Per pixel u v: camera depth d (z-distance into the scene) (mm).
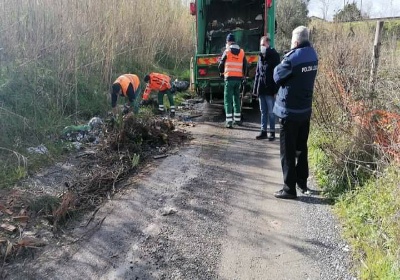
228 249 3695
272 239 3836
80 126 6715
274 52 6602
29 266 3480
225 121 8188
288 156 4551
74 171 5352
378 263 3234
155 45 11594
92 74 8492
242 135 7203
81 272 3402
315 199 4633
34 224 4078
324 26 15461
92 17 8656
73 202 4402
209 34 9641
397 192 3592
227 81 7480
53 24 7551
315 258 3527
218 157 6027
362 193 4207
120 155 5844
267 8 8852
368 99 4926
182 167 5625
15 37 6906
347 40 8812
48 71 7301
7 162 5301
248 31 9508
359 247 3609
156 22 11680
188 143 6695
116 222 4180
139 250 3695
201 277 3320
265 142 6781
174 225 4109
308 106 4473
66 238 3895
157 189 4934
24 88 6770
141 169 5562
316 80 6445
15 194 4586
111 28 9133
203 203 4566
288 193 4625
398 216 3340
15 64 6859
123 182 5145
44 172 5281
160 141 6559
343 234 3855
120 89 6992
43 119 6551
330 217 4195
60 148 5965
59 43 7480
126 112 7605
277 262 3490
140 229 4043
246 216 4273
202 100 10031
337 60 6707
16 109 6367
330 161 4977
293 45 4414
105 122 6801
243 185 5035
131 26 10273
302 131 4621
